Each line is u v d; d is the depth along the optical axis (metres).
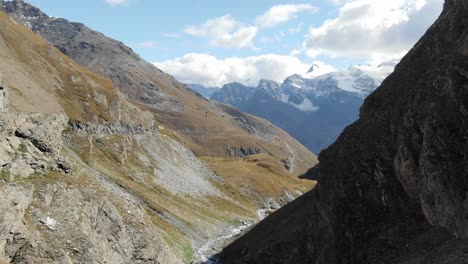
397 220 44.47
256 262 70.38
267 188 191.88
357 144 58.28
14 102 70.94
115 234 57.50
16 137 52.62
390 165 49.81
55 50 160.00
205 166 179.12
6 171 48.03
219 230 113.94
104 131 126.62
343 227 50.66
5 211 40.56
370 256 42.72
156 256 64.06
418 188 44.12
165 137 168.25
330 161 63.16
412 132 46.56
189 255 83.44
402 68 66.44
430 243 37.41
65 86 134.25
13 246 41.38
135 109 159.00
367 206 48.97
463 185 36.97
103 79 161.62
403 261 37.97
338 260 50.03
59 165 58.31
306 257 61.22
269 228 85.06
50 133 57.91
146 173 125.25
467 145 38.41
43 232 46.09
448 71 44.59
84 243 49.75
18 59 125.12
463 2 61.53
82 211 53.66
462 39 52.59
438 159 40.38
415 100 48.38
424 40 67.44
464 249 32.50
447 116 41.53
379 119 59.09
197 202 131.12
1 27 133.38
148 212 93.50
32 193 48.53
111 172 106.69
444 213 38.31
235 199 161.38
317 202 62.47
